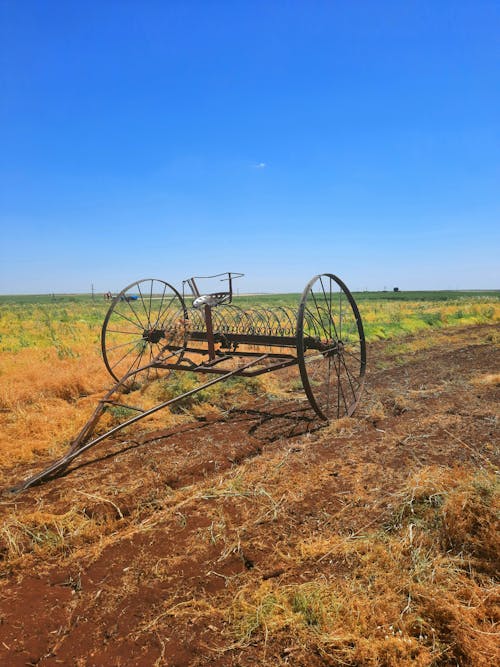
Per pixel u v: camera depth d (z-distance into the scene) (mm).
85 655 2516
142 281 7875
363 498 4180
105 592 3031
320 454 5301
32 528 3773
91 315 26016
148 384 8273
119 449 5617
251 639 2619
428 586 2924
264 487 4445
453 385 8625
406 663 2393
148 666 2436
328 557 3334
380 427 6293
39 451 5586
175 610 2844
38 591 3070
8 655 2512
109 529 3859
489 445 5316
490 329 18094
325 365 11172
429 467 4566
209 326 6848
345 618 2705
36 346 13328
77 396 7785
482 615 2703
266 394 8320
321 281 6438
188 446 5664
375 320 20375
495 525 3260
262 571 3217
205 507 4098
